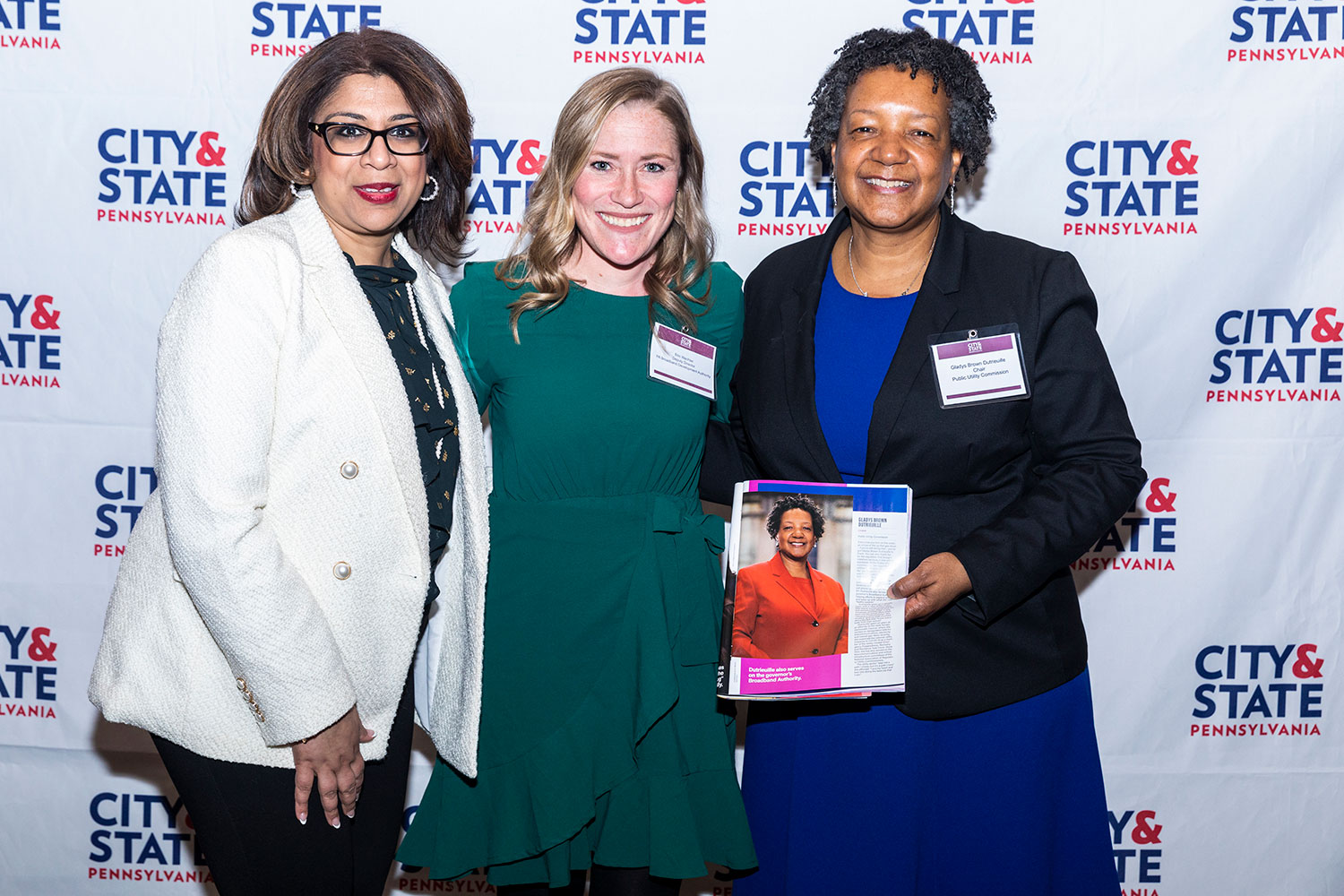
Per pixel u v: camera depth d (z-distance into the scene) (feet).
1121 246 6.79
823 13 6.67
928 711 4.78
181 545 3.75
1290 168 6.67
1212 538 6.97
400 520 4.22
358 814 4.59
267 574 3.80
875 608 4.59
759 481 4.49
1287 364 6.82
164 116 6.68
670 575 4.96
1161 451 6.91
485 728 4.99
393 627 4.29
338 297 4.15
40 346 6.83
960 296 4.81
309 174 4.40
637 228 4.89
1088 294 4.80
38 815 7.18
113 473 6.94
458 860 5.03
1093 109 6.69
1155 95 6.68
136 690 4.15
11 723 7.09
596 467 4.95
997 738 4.87
